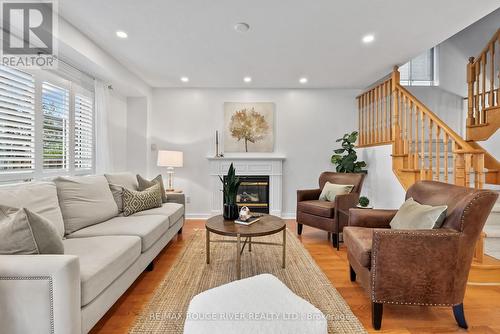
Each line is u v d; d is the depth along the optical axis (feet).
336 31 8.57
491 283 6.98
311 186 15.56
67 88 9.80
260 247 10.04
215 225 7.85
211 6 7.18
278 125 15.46
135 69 12.14
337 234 10.11
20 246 4.20
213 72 12.55
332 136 15.51
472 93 11.10
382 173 12.38
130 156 14.62
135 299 6.40
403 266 5.23
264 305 3.80
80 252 5.46
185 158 15.34
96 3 7.02
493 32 14.65
